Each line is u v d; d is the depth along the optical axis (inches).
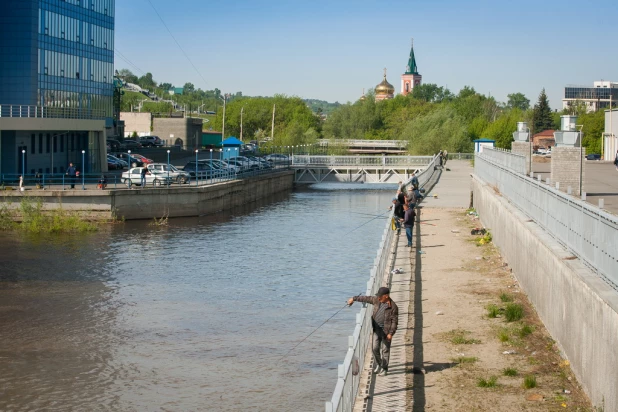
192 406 798.5
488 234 1398.9
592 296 599.2
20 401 821.2
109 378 887.1
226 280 1401.3
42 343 1023.0
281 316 1141.7
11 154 2390.5
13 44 2689.5
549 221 868.0
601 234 623.2
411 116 6274.6
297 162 3946.9
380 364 649.6
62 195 2113.7
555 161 1212.5
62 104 2920.8
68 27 2955.2
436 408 586.6
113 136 4731.8
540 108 5797.2
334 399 441.1
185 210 2346.2
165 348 993.5
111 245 1780.3
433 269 1111.0
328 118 6609.3
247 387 846.5
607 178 1800.0
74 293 1299.2
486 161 1732.3
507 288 986.7
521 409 585.0
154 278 1419.8
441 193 2284.7
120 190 2175.2
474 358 705.0
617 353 529.0
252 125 6855.3
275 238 1924.2
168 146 5118.1
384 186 3868.1
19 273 1455.5
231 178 2839.6
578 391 620.7
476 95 7455.7
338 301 1234.0
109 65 3334.2
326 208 2726.4
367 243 1849.2
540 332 786.8
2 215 2046.0
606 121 3324.3
